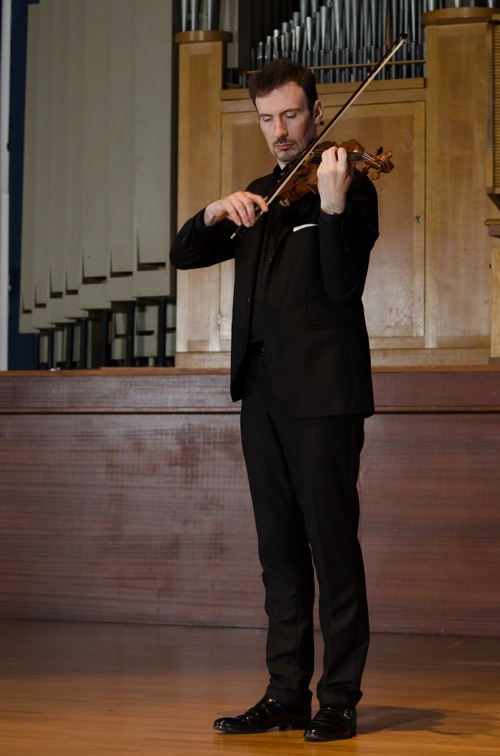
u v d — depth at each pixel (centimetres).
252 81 298
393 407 492
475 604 483
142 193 763
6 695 342
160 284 759
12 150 873
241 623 504
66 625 507
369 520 496
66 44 817
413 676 380
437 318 688
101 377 526
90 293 791
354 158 276
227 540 509
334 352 289
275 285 295
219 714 316
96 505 527
